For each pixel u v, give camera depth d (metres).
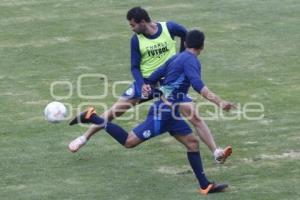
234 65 41.16
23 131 31.05
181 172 26.59
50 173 26.55
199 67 23.98
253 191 24.48
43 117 32.84
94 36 47.38
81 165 27.31
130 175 26.33
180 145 29.39
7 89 37.19
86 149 28.95
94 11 53.50
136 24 26.73
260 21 50.53
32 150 28.84
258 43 45.59
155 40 27.02
